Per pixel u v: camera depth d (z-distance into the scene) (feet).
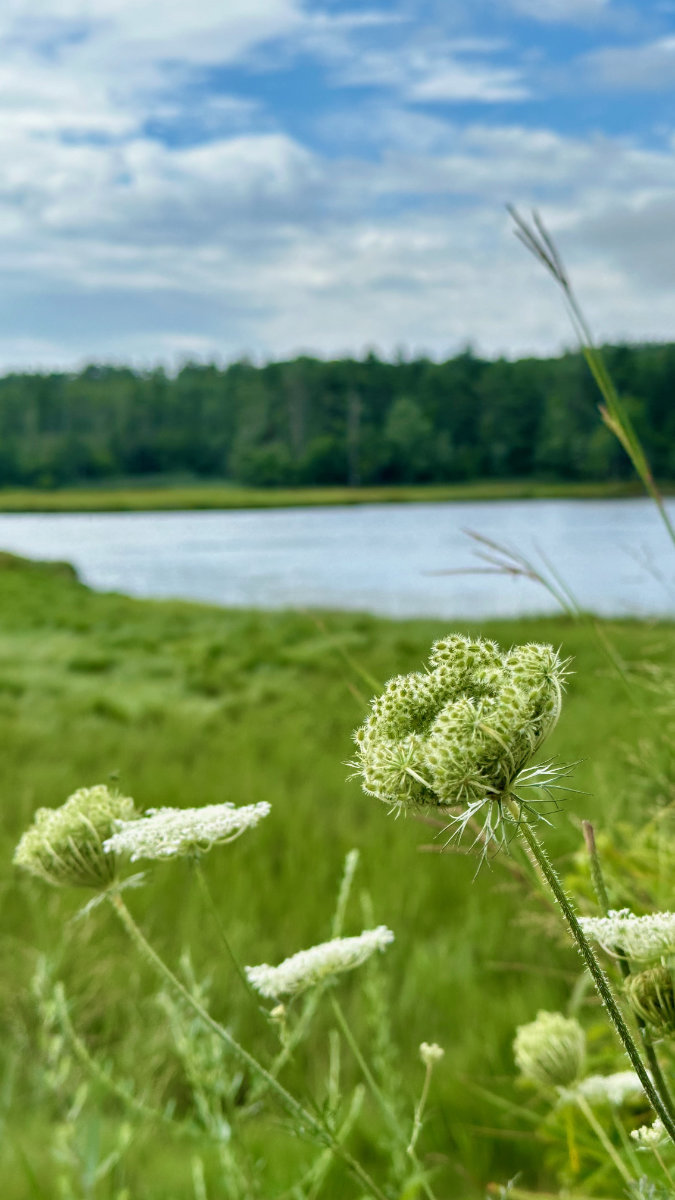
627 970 4.12
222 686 45.85
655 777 9.25
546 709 3.28
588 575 125.80
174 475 490.49
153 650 57.57
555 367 419.13
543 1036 5.85
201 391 495.82
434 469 436.76
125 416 488.44
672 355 369.91
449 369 440.04
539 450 417.08
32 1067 10.45
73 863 5.27
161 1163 8.93
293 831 21.49
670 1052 5.65
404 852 19.44
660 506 5.27
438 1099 10.75
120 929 16.48
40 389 489.67
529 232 5.01
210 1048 6.81
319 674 47.16
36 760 29.50
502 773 3.22
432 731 3.23
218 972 14.12
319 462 441.27
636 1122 7.68
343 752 29.76
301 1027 5.65
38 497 441.68
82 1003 12.44
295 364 464.24
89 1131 7.06
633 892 7.92
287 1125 5.05
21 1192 8.32
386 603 108.06
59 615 74.64
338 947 5.61
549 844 10.85
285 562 178.09
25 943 14.73
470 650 3.51
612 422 5.35
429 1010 13.26
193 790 25.00
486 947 15.20
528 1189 9.23
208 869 18.81
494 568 6.42
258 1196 6.86
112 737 33.35
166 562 187.21
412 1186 5.50
